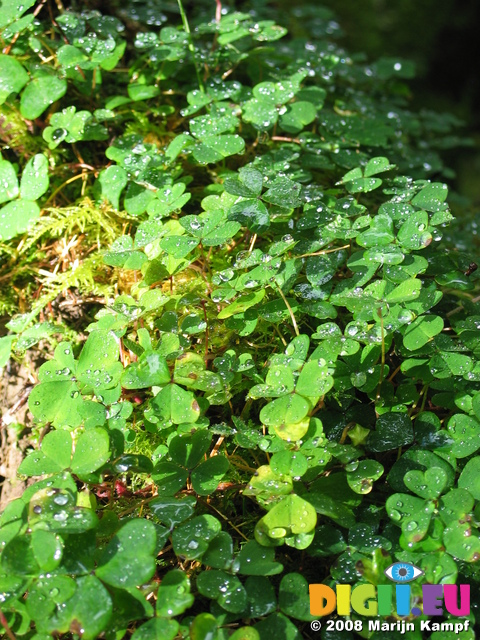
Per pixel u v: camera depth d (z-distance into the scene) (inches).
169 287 9.8
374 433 8.3
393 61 16.6
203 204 10.0
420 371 8.7
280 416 7.7
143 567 6.6
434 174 17.7
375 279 9.6
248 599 7.0
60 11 13.2
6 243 11.0
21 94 10.8
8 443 10.3
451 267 9.8
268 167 10.6
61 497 7.0
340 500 7.9
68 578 6.6
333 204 10.4
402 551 7.4
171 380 8.1
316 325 9.7
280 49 15.2
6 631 6.7
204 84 12.3
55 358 8.6
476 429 8.1
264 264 8.8
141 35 12.1
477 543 7.0
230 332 9.4
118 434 7.8
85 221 10.8
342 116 13.2
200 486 7.8
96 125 11.0
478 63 31.9
